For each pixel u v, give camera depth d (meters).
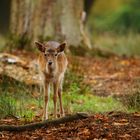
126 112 13.15
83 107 15.05
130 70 20.94
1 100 14.38
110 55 24.28
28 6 23.67
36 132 11.75
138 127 11.66
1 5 41.31
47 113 13.63
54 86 13.77
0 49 23.19
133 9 42.47
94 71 20.22
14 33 23.78
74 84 16.59
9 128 11.90
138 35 28.19
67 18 23.66
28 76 16.97
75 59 20.05
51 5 23.55
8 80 16.41
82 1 24.09
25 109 14.20
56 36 23.55
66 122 12.14
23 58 20.00
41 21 23.53
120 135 11.25
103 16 47.28
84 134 11.37
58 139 11.22
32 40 23.41
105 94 16.95
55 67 13.65
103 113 13.09
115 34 30.36
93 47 24.28
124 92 16.80
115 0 49.78
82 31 23.95
